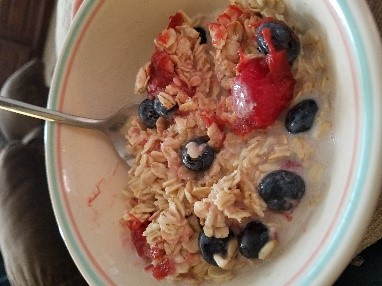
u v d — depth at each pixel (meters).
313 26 0.15
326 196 0.15
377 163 0.12
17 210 0.26
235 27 0.17
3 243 0.26
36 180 0.26
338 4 0.13
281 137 0.16
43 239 0.25
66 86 0.20
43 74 0.32
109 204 0.19
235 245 0.16
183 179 0.18
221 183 0.16
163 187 0.18
